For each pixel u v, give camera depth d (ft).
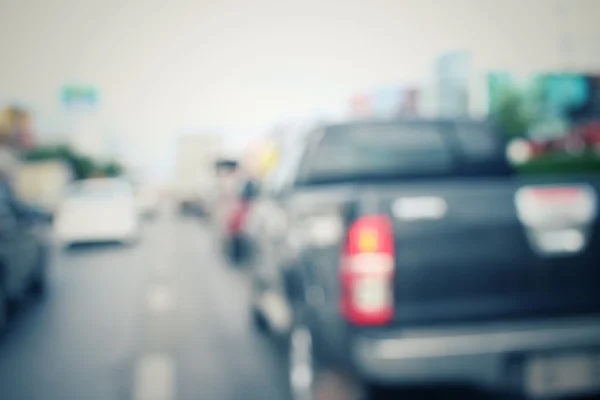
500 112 166.40
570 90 169.07
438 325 10.18
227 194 46.34
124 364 17.33
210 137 128.77
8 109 170.91
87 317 24.08
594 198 10.92
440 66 177.37
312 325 11.71
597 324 10.43
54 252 51.42
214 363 17.20
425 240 10.21
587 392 10.26
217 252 48.44
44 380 15.98
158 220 104.88
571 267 10.68
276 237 16.10
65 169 126.11
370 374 9.93
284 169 17.17
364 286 10.11
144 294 29.14
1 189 26.45
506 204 10.50
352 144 14.93
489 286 10.36
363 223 10.17
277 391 14.74
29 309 26.18
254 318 21.44
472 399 11.75
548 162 92.99
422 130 15.10
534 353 10.14
